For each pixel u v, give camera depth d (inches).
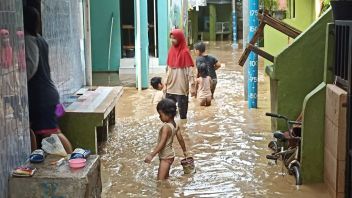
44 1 248.4
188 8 930.1
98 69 593.6
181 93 341.4
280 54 267.1
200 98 390.9
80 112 252.8
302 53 265.6
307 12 406.6
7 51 165.5
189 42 927.0
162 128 224.8
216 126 325.4
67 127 253.3
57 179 161.9
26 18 219.0
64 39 288.7
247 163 247.6
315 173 219.1
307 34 264.1
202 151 269.9
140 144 288.0
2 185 158.6
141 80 471.8
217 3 1159.6
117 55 588.7
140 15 462.0
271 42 453.7
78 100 284.5
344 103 192.1
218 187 215.8
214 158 256.8
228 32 1186.0
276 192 209.5
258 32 283.4
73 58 312.2
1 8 161.2
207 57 403.2
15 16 173.6
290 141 239.3
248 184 219.0
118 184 221.6
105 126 293.3
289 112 269.3
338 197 196.4
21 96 177.5
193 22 1053.8
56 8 271.3
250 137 296.4
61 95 277.9
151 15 603.8
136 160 257.3
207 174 232.7
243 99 419.8
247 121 338.3
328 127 208.8
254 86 377.4
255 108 379.9
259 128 318.0
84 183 161.9
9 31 167.6
